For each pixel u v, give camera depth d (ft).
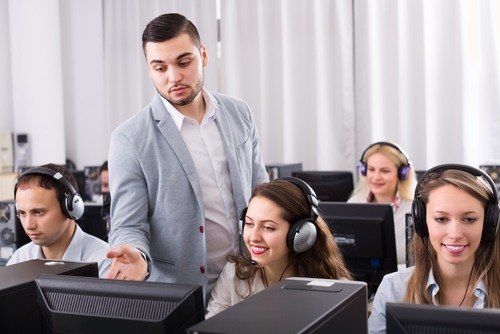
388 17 16.02
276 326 2.59
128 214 5.76
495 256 4.97
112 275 4.67
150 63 5.48
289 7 17.11
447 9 15.25
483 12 14.73
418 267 5.22
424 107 15.67
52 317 3.27
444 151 15.43
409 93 15.87
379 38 16.12
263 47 17.49
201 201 5.91
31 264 4.02
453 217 4.77
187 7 18.31
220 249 6.16
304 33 17.08
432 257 5.18
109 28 19.33
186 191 5.87
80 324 3.20
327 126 16.75
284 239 5.29
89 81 20.45
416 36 15.71
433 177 4.98
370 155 10.49
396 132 16.06
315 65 16.75
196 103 6.01
